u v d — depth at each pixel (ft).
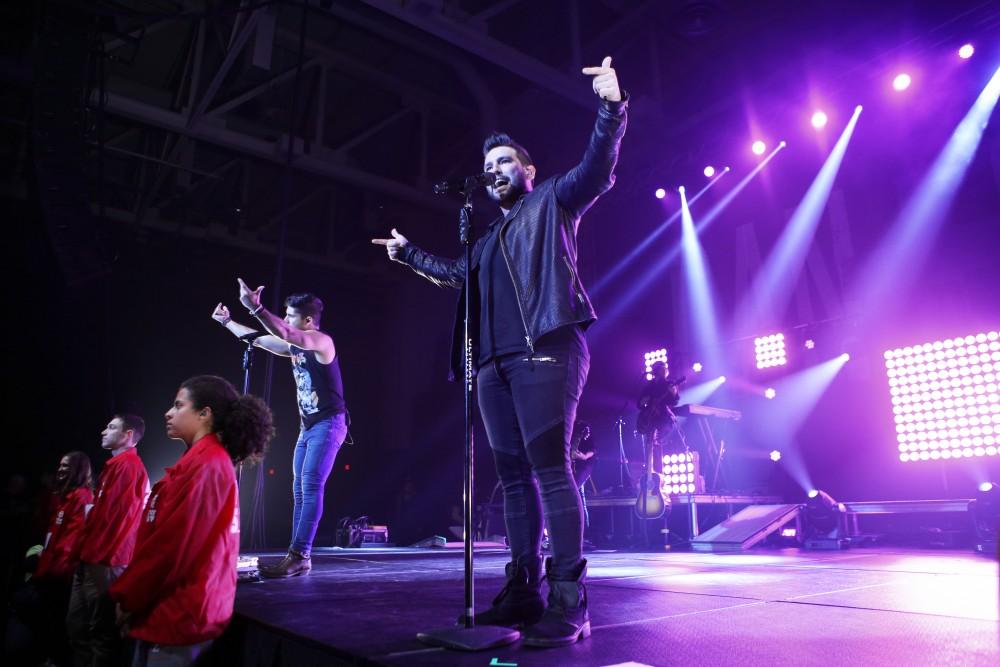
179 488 6.47
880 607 7.15
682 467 25.48
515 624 6.00
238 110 35.83
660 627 5.92
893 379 26.40
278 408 52.11
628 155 36.06
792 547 22.13
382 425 49.78
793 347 30.35
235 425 7.41
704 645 5.12
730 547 20.39
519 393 5.87
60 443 38.09
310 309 11.85
